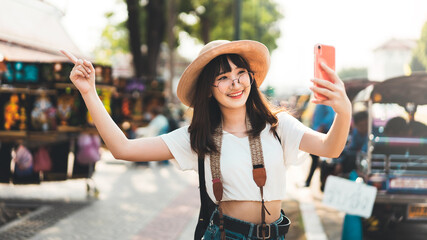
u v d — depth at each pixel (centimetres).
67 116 715
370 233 553
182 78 227
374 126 631
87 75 208
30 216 625
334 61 194
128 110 1331
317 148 210
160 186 909
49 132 659
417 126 609
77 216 634
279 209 221
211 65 223
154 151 222
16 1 691
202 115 222
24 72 673
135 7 1633
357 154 600
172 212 681
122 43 2809
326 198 473
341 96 185
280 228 215
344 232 475
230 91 218
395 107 626
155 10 1878
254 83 230
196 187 906
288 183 991
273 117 222
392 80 555
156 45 1906
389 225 545
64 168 734
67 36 843
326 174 708
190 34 3153
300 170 1209
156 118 1234
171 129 1334
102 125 210
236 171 212
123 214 657
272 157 214
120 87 1384
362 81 755
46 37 748
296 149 218
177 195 817
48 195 771
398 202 531
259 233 211
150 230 576
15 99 638
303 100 1394
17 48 668
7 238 516
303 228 564
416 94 587
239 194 212
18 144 669
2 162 681
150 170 1153
